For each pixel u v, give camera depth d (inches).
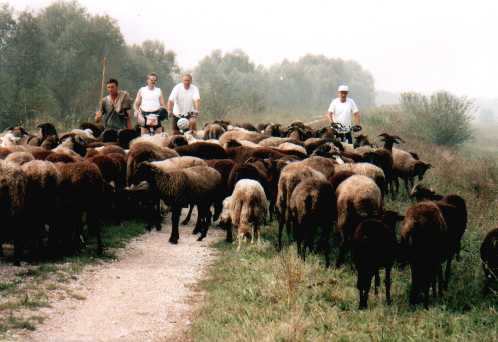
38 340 219.5
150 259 346.9
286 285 289.7
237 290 294.7
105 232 395.5
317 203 335.0
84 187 335.0
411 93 1466.5
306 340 232.4
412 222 274.7
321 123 1053.2
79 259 328.8
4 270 297.3
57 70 1270.9
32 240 334.6
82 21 1424.7
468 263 357.1
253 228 392.5
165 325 251.4
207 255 364.2
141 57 1701.5
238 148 509.7
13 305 246.1
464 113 1424.7
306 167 369.7
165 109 620.7
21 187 300.7
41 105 1094.4
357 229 271.1
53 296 266.8
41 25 1391.5
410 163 572.4
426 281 275.6
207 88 1462.8
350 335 238.2
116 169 414.9
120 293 284.7
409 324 253.3
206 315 261.0
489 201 592.4
